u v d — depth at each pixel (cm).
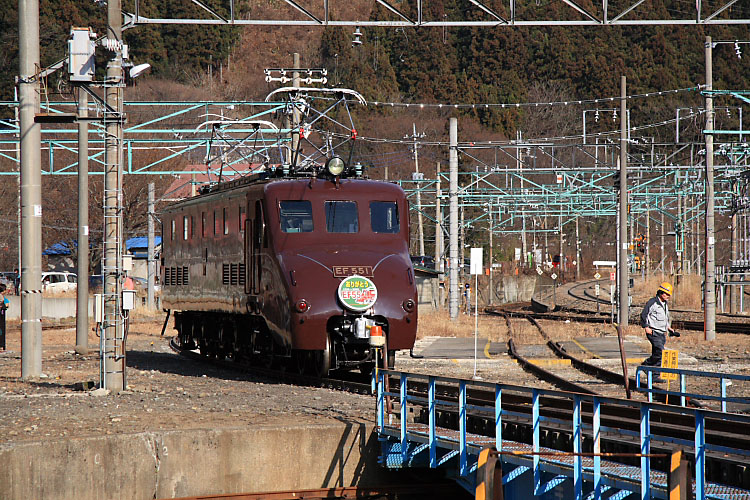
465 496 4400
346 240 6606
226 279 7444
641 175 19212
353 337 6250
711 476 3325
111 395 5769
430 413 4044
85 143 9225
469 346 10325
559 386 6644
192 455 4081
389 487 4312
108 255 5966
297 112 10625
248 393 5769
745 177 15012
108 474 3972
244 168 15375
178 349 10088
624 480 3128
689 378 7275
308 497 4200
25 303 6788
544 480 3575
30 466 3844
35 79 6638
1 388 6206
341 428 4278
